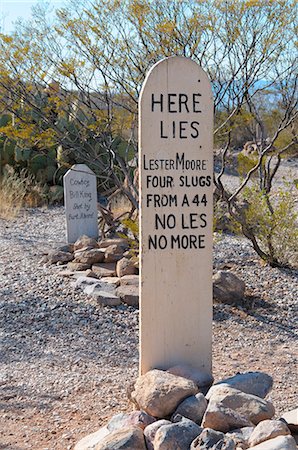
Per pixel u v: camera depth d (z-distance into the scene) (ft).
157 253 14.79
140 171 14.66
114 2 27.32
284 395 16.44
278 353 19.76
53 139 30.71
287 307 23.50
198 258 14.94
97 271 26.35
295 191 44.21
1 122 45.52
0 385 16.90
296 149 71.36
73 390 16.63
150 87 14.55
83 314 22.45
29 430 14.37
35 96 31.86
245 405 12.67
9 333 20.85
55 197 48.11
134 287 24.03
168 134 14.67
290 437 10.93
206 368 15.14
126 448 11.43
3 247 33.32
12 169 48.34
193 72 14.69
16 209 44.11
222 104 28.71
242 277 26.48
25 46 28.94
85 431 14.26
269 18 27.27
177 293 14.92
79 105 31.89
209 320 15.07
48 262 28.94
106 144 31.48
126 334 21.06
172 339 14.97
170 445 11.16
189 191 14.83
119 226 36.06
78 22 27.50
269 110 37.65
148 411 12.90
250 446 11.28
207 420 12.03
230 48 27.76
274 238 27.78
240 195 36.27
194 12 27.07
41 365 18.39
